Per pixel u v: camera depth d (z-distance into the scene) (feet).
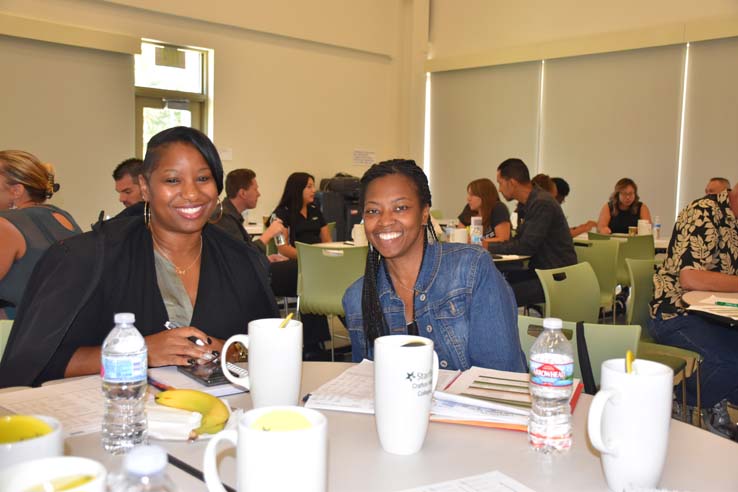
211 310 5.43
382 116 28.02
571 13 23.89
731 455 3.20
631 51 22.35
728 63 20.26
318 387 4.22
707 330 8.71
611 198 21.61
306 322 13.96
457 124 27.50
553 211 14.07
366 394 3.95
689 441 3.39
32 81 18.75
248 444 2.25
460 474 2.96
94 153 20.10
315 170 25.96
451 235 14.90
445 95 27.84
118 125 20.52
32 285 4.97
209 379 4.16
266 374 3.62
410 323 5.15
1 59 18.15
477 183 17.39
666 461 3.12
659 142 21.90
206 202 5.26
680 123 21.42
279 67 24.54
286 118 24.90
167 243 5.40
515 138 25.66
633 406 2.73
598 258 13.99
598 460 3.13
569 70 23.93
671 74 21.50
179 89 22.47
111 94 20.30
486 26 26.40
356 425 3.57
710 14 20.62
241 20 23.13
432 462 3.09
